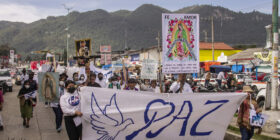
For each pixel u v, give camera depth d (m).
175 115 6.48
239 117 6.50
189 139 6.53
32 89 10.30
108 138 6.43
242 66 31.14
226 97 6.47
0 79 25.44
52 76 9.45
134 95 6.43
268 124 8.59
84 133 6.40
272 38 9.52
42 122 11.15
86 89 6.37
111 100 6.41
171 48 7.46
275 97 9.18
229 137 8.39
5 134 9.16
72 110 6.29
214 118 6.52
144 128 6.46
